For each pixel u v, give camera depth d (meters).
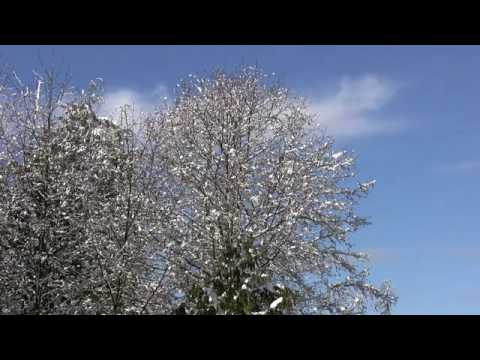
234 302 12.33
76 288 13.43
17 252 13.38
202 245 14.62
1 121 14.37
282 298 12.55
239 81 17.78
